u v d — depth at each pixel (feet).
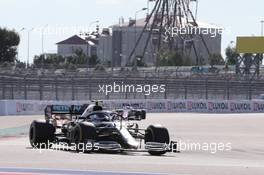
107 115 128.67
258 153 148.97
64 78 407.64
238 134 217.36
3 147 138.31
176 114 359.25
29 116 299.79
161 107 391.86
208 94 445.78
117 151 128.47
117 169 89.51
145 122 274.98
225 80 450.71
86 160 104.32
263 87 461.78
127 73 487.61
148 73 508.53
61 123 144.56
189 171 88.28
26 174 82.99
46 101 334.85
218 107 401.70
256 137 204.33
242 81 457.27
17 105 315.99
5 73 397.80
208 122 283.59
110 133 123.75
